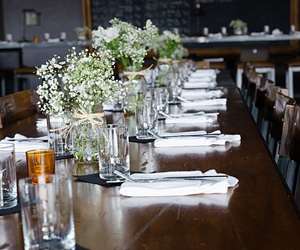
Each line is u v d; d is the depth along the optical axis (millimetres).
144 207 1386
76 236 1203
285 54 8773
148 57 5230
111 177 1655
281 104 2574
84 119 1892
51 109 1952
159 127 2547
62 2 10867
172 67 4449
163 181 1548
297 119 2016
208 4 10766
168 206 1385
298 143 1969
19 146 2141
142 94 2986
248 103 4488
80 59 1885
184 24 10883
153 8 10922
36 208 1101
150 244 1145
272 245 1114
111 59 1985
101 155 1676
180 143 2100
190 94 3934
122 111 3158
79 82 1874
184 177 1584
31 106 3322
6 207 1449
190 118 2682
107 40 3174
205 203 1395
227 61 8820
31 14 10766
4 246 1175
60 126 2033
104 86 1884
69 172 1775
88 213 1359
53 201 1104
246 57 8227
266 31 9633
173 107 3299
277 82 8461
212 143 2098
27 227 1101
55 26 10891
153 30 3322
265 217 1276
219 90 4141
